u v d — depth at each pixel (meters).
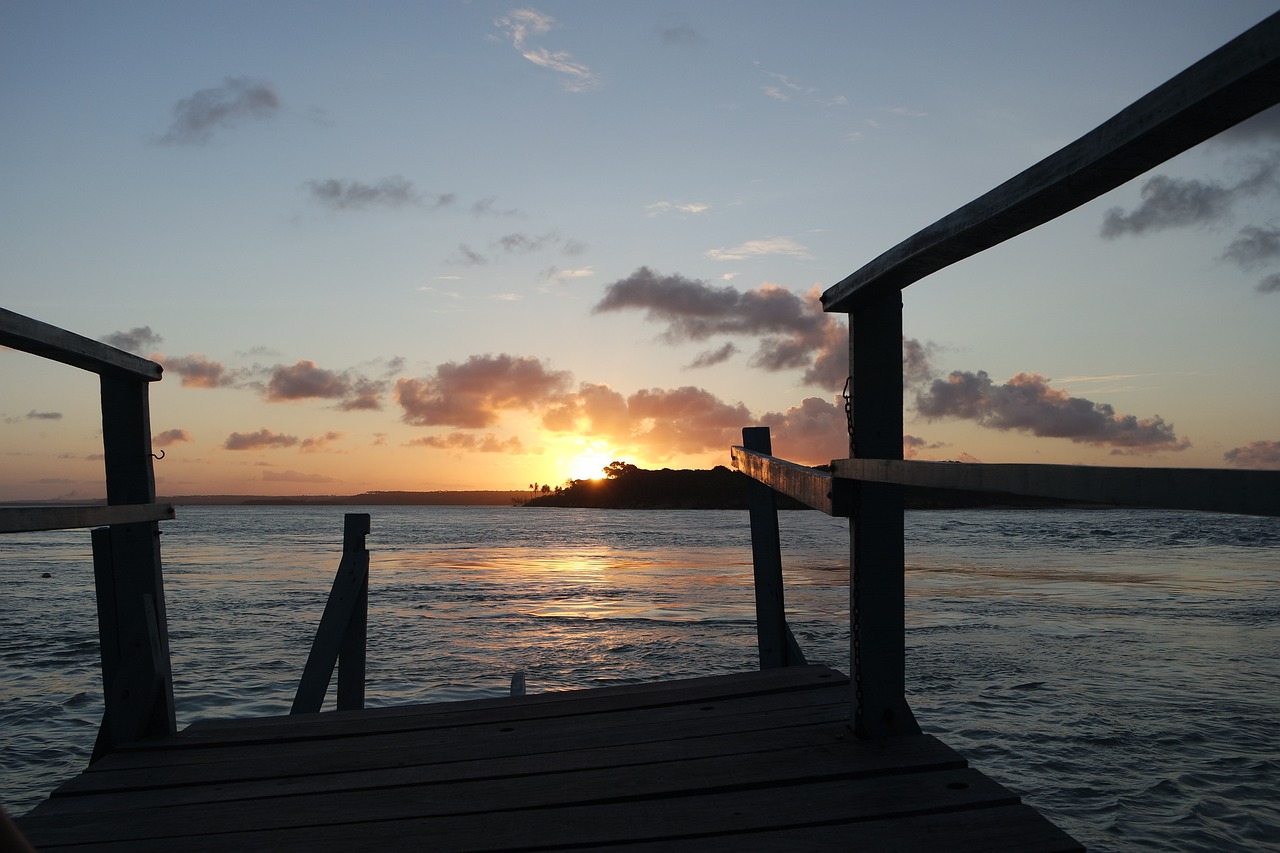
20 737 8.72
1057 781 7.12
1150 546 43.91
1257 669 11.66
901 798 2.29
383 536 70.69
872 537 2.66
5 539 68.81
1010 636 14.64
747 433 4.51
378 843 2.25
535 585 27.03
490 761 2.85
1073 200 1.61
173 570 33.44
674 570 33.94
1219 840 5.94
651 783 2.52
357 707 5.57
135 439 3.22
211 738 3.21
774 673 3.75
